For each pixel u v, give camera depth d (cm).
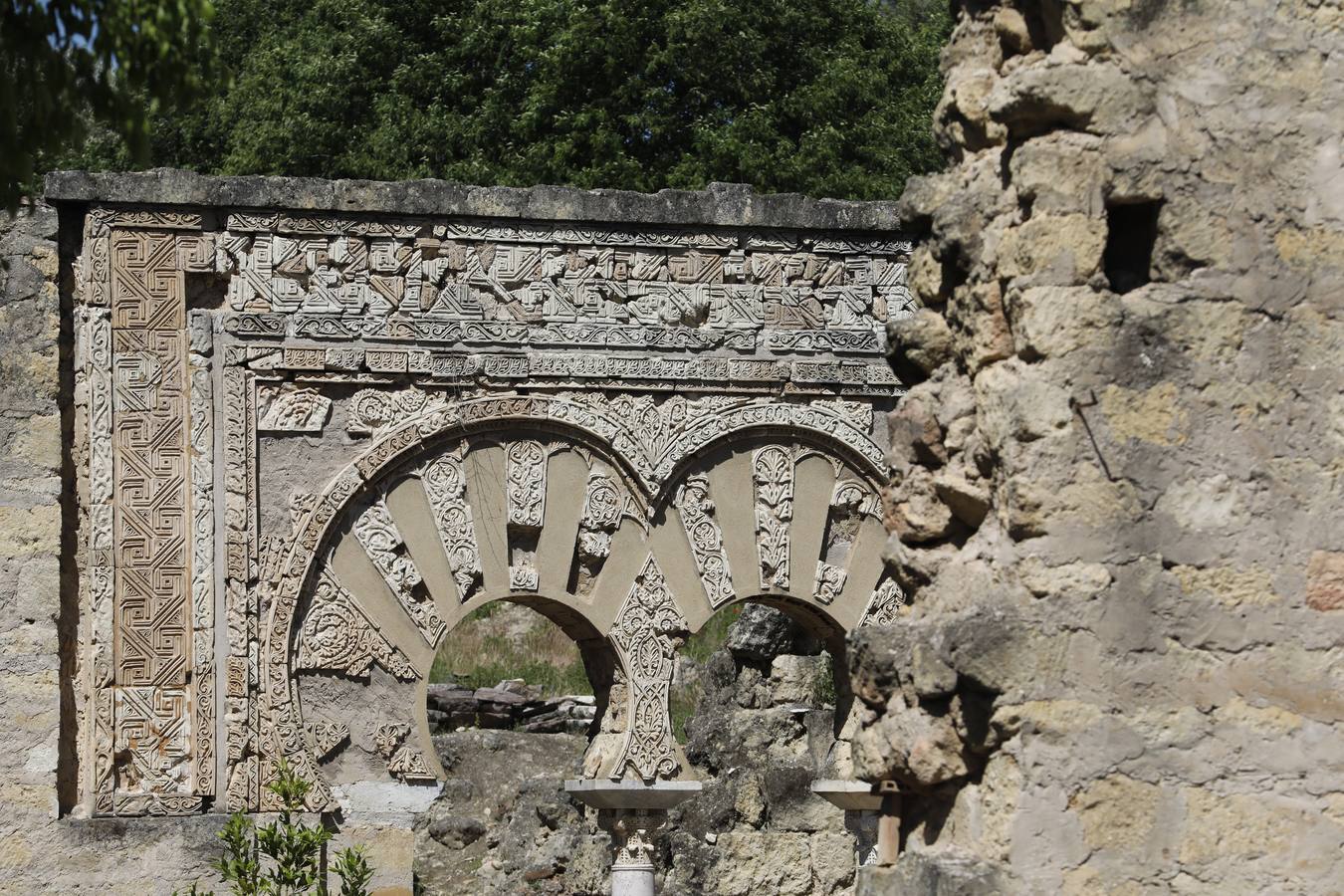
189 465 1809
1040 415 980
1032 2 1044
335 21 3472
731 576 1908
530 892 2258
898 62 3541
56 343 1795
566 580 1873
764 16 3328
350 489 1827
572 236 1897
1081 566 973
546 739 2578
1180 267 994
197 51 1429
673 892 2194
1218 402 985
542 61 3203
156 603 1792
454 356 1858
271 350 1828
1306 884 960
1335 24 1012
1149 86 1001
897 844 1054
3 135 1405
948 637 978
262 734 1792
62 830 1744
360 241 1858
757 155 3159
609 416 1886
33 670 1756
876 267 1958
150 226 1820
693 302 1917
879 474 1944
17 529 1766
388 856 1805
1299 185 1001
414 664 1831
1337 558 980
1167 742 966
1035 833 957
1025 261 995
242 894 1586
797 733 2319
